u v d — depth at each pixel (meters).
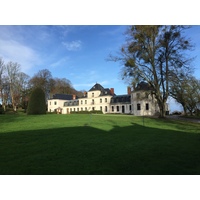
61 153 6.88
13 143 8.45
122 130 13.24
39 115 22.70
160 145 8.46
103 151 7.26
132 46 27.05
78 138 9.74
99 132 11.87
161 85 27.61
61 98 69.81
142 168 5.48
